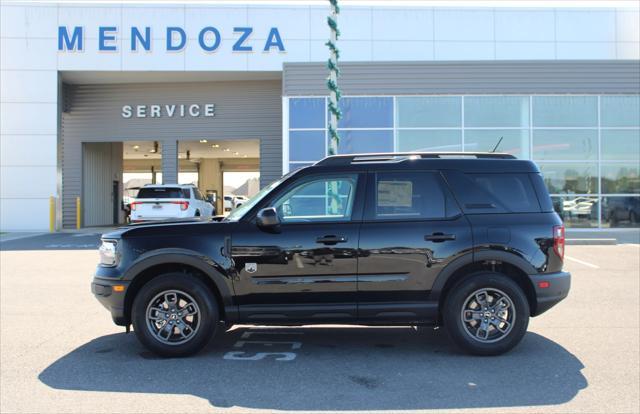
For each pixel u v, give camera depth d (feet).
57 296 28.04
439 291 17.24
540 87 63.98
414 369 16.42
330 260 17.15
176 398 14.11
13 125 71.31
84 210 79.77
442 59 70.18
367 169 17.98
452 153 18.79
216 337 20.24
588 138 64.23
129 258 17.26
